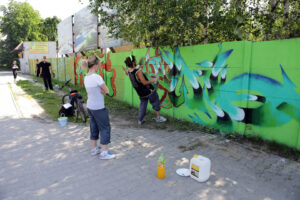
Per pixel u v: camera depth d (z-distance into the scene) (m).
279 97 3.86
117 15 6.94
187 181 3.08
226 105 4.72
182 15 5.06
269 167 3.43
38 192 2.82
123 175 3.25
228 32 5.56
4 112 7.01
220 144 4.33
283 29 4.35
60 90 12.02
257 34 5.35
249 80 4.29
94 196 2.74
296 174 3.21
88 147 4.29
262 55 4.03
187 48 5.45
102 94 3.60
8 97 9.58
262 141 4.20
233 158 3.75
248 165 3.51
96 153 3.94
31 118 6.34
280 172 3.28
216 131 4.94
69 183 3.03
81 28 12.91
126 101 8.27
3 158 3.78
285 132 3.85
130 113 7.04
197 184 3.00
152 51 6.61
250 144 4.25
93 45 11.59
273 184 2.99
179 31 5.44
